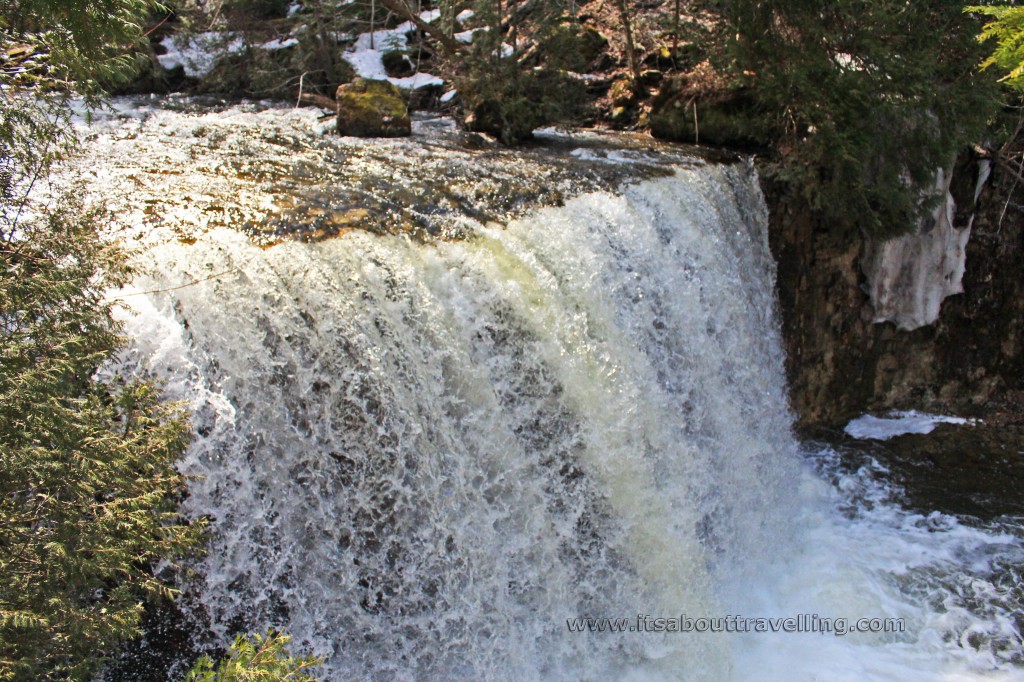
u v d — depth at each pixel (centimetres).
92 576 349
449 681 507
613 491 581
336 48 1109
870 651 598
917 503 762
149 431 365
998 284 862
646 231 673
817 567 675
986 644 606
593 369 585
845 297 847
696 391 684
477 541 518
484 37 938
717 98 892
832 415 870
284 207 575
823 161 801
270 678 341
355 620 477
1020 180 845
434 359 514
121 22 395
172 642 411
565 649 553
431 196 634
